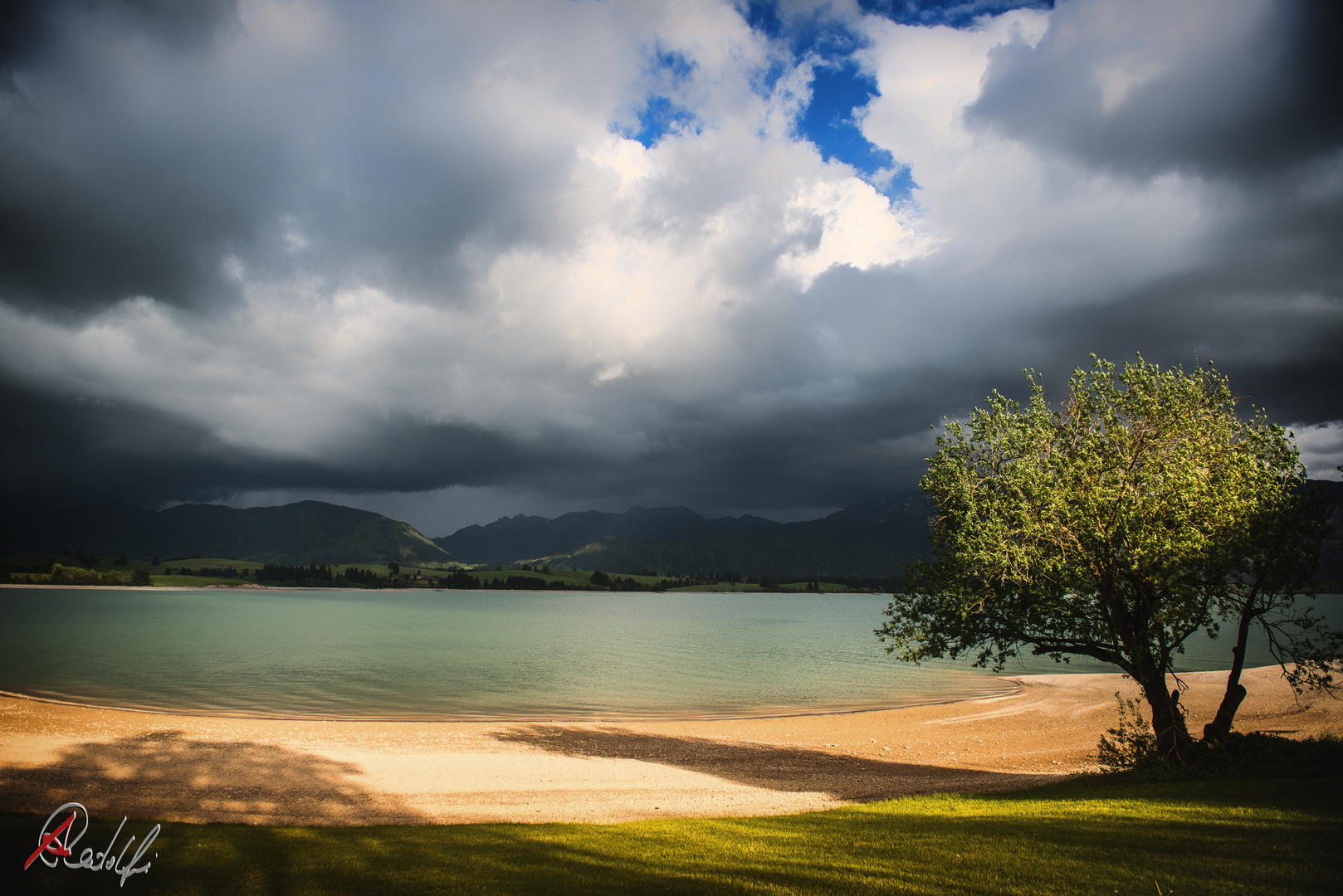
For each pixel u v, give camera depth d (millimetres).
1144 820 14883
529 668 78500
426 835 15688
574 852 13492
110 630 119438
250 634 117938
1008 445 24797
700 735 41344
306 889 11164
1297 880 10625
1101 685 65188
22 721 38375
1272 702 48844
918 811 18031
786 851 13273
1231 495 21594
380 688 60344
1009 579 23250
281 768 29188
